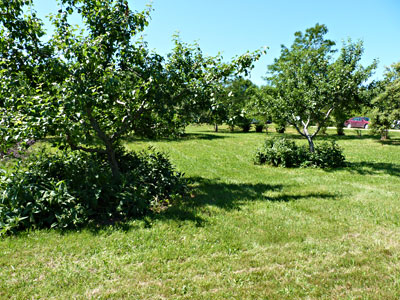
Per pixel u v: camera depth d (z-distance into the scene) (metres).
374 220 5.40
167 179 6.98
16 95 5.00
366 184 8.51
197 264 3.77
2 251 3.99
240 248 4.27
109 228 4.81
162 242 4.41
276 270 3.63
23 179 5.08
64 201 4.98
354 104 11.34
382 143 19.73
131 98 6.19
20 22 5.41
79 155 6.31
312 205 6.38
